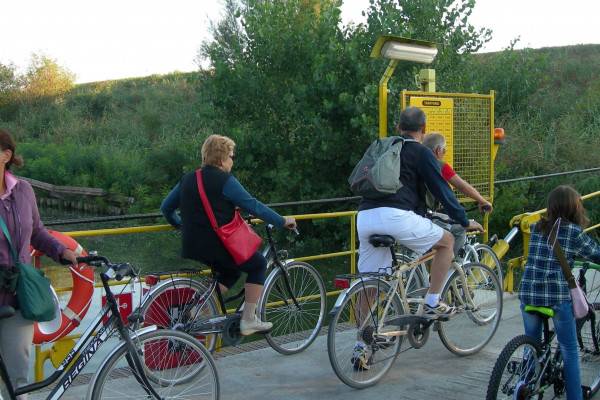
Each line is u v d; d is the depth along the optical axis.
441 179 4.58
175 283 4.57
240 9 16.55
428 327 4.93
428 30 13.97
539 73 17.33
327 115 14.03
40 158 23.89
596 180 12.68
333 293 5.84
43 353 4.57
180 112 29.39
